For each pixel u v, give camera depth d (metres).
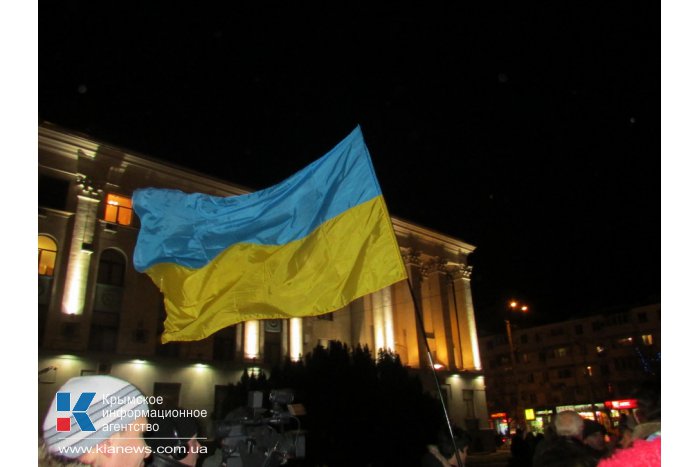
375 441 18.31
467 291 39.84
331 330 32.78
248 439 3.77
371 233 5.21
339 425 18.53
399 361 22.62
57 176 23.88
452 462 5.61
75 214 23.75
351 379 19.97
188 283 6.10
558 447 3.44
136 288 25.05
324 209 5.66
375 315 34.03
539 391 58.19
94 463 1.95
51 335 21.75
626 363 52.75
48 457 1.89
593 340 55.75
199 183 28.02
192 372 25.27
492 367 63.69
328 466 17.59
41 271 22.50
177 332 5.88
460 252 41.56
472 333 38.50
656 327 51.97
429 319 37.03
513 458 13.02
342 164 5.73
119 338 23.80
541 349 59.34
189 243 6.33
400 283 36.31
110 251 24.91
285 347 29.77
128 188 25.78
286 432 4.07
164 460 3.36
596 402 50.50
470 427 35.41
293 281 5.52
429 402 20.80
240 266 5.93
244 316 5.63
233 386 21.81
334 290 5.20
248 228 6.11
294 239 5.75
